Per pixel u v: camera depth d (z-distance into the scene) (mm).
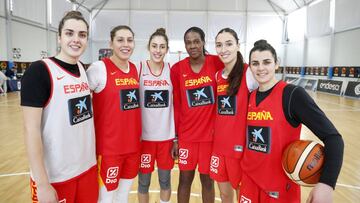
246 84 2215
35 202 1752
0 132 6340
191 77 2596
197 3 18984
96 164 2051
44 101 1654
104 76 2205
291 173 1701
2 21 12367
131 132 2332
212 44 19312
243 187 2027
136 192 3516
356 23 13008
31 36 14398
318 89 15852
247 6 19078
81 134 1857
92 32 19594
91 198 1986
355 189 3633
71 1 17875
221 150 2322
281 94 1797
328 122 1587
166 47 2564
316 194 1478
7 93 12891
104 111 2227
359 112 9352
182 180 2703
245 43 19391
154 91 2584
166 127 2656
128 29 2264
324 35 15672
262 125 1861
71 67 1808
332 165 1491
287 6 18766
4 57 12609
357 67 13023
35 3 14578
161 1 19016
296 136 1816
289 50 19547
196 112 2553
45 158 1738
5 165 4375
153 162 2689
